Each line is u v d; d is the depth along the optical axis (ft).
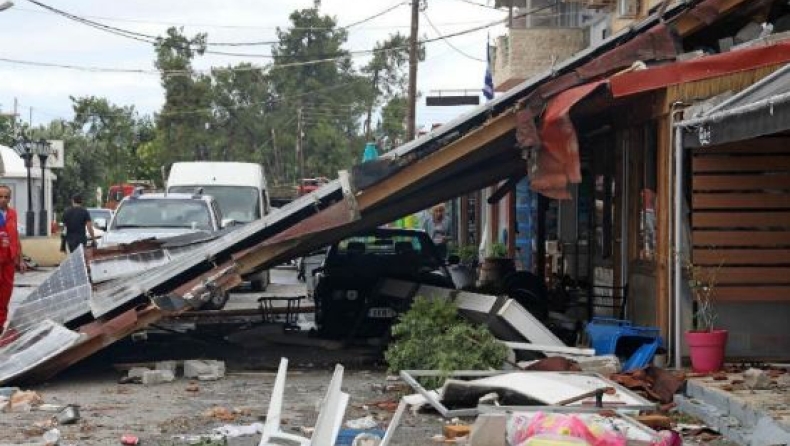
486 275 69.21
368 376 42.86
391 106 266.98
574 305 57.31
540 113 42.01
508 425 24.94
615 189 51.13
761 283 40.73
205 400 37.63
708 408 32.99
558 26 117.50
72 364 41.45
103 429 32.22
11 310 71.05
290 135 254.88
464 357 38.32
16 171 139.85
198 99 247.91
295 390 39.55
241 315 62.75
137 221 72.79
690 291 40.50
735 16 49.62
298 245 45.93
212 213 73.97
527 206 87.40
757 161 41.09
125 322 41.60
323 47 259.39
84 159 224.94
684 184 41.24
